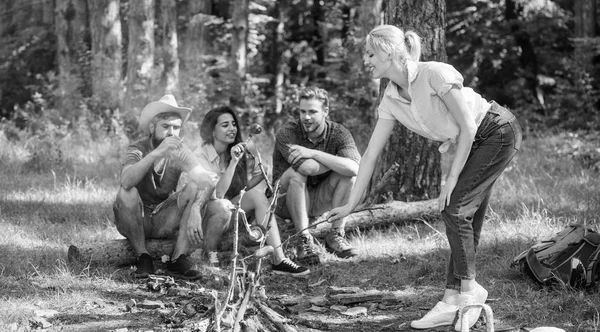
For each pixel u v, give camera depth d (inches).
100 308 223.0
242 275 191.8
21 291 232.4
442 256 267.0
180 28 874.1
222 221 259.6
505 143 196.5
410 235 296.8
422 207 308.7
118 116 623.8
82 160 509.4
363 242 289.1
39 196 381.1
